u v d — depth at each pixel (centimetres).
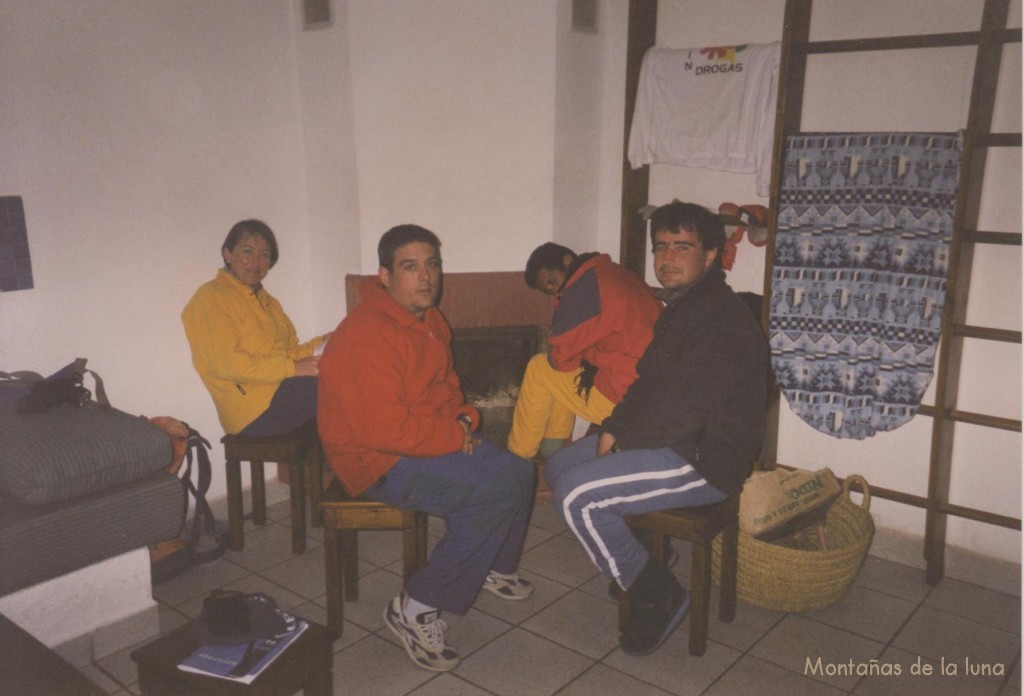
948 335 259
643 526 232
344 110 313
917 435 292
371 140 312
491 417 344
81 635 224
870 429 277
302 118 332
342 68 309
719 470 219
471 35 312
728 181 320
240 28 307
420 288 229
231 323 278
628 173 321
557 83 319
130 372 292
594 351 268
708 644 241
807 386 285
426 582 227
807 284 278
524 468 236
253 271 285
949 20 262
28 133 254
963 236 251
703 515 226
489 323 334
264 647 170
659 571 233
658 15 325
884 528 303
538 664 231
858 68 280
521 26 313
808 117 294
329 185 328
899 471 298
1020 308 262
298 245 342
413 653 229
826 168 270
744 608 262
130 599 234
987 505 281
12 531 204
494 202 327
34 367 265
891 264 265
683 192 331
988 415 273
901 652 239
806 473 262
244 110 313
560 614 257
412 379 230
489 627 249
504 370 344
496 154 323
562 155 329
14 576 206
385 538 310
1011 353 267
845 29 283
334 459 234
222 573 281
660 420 219
